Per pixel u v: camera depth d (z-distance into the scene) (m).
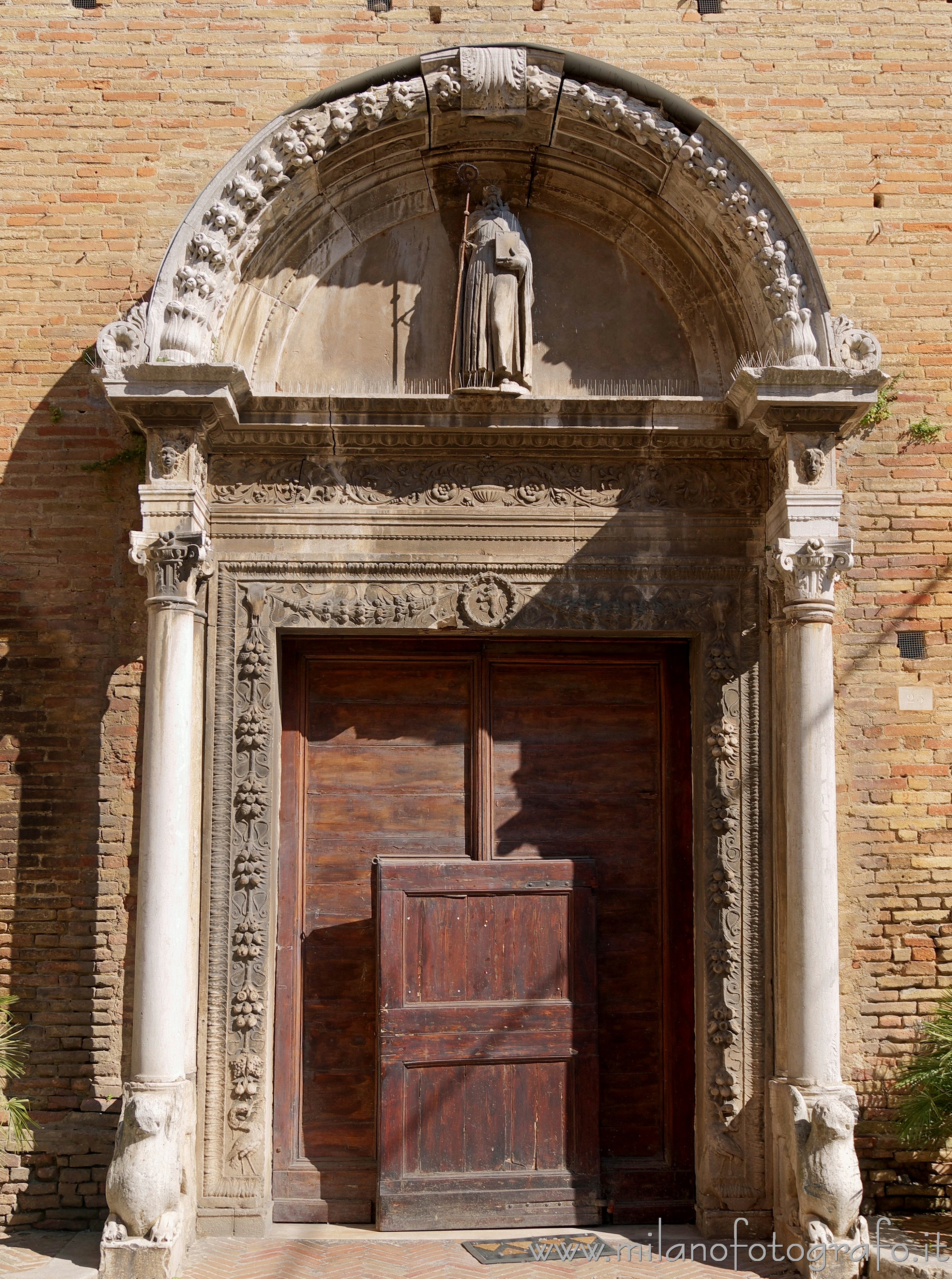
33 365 6.60
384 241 6.79
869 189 6.84
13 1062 6.15
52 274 6.64
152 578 6.02
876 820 6.53
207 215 6.15
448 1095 6.26
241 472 6.48
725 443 6.53
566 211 6.82
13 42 6.74
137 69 6.73
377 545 6.47
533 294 6.74
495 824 6.65
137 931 5.89
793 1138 5.70
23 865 6.32
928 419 6.75
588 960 6.43
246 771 6.29
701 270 6.71
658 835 6.73
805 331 6.16
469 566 6.46
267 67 6.73
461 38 6.75
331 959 6.52
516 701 6.77
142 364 5.86
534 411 6.42
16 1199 6.10
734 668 6.45
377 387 6.66
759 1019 6.24
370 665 6.74
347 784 6.65
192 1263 5.60
